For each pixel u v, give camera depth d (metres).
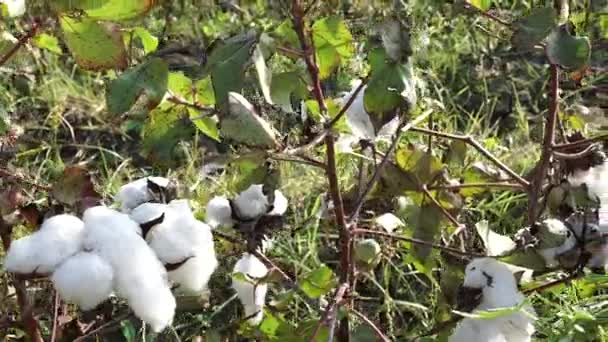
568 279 1.57
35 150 2.74
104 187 2.58
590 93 2.53
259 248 1.65
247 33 1.33
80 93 3.30
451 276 1.68
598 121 1.88
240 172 1.60
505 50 3.43
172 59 1.59
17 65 1.96
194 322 2.05
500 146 2.80
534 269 1.49
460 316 1.53
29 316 1.52
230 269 2.07
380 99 1.34
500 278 1.50
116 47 1.29
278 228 1.60
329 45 1.54
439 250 1.75
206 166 1.48
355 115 1.48
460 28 3.47
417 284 2.30
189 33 3.18
